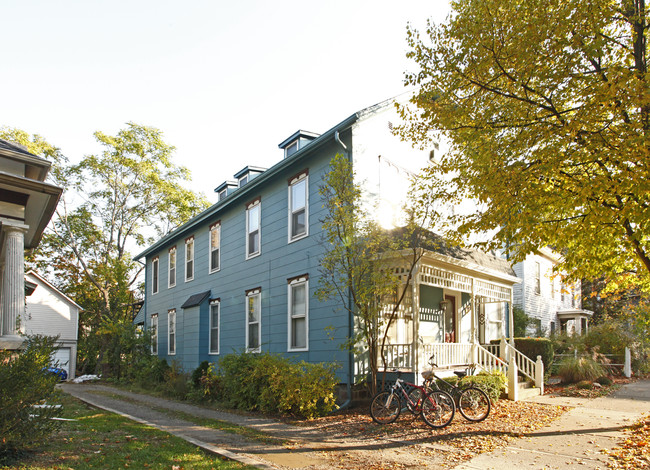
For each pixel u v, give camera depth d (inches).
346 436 366.3
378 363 523.8
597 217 286.0
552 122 311.0
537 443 328.5
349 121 524.7
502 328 778.8
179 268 954.1
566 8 292.4
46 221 464.1
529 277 1024.9
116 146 1341.0
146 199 1416.1
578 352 777.6
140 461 279.4
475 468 276.2
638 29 312.3
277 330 621.9
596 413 429.4
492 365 612.7
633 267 385.1
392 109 594.2
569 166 319.3
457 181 371.9
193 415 482.6
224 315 762.2
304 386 460.8
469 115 347.9
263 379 512.4
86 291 1486.2
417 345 492.1
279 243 636.7
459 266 572.4
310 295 567.5
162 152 1418.6
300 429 398.0
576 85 293.0
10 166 394.3
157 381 821.2
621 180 277.0
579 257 356.8
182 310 911.7
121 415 465.1
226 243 778.8
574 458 291.6
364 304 464.4
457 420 404.8
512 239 315.6
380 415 414.3
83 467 262.1
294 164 612.1
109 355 1091.9
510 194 307.3
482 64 322.3
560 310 1173.1
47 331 1270.9
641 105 269.3
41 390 282.7
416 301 500.4
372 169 555.2
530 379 579.5
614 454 295.6
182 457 291.9
